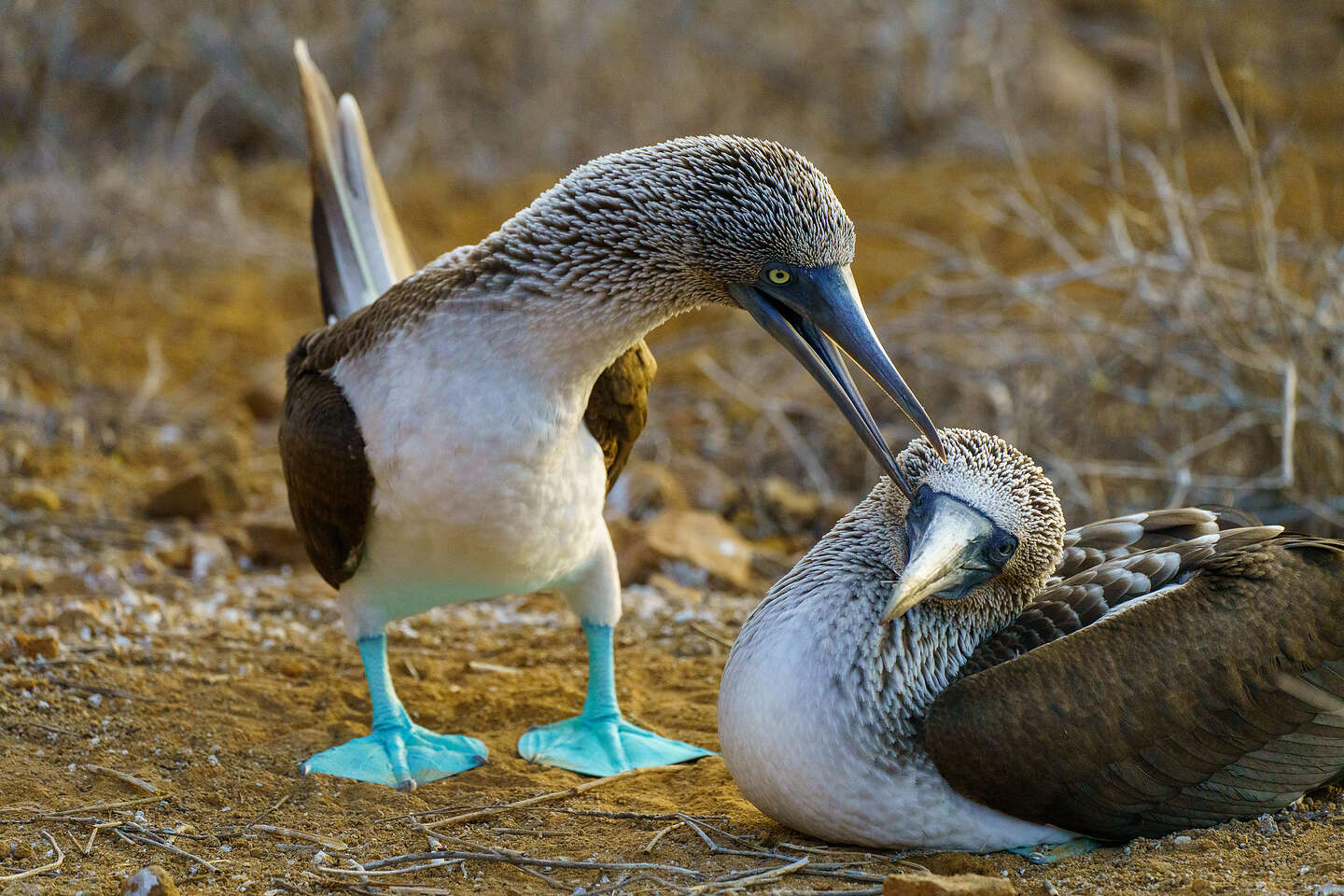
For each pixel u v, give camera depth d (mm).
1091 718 7812
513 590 9602
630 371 9727
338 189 11492
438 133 29359
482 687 11156
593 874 8102
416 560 9297
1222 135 29578
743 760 8227
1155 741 7895
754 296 8906
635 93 30828
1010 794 7848
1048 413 16281
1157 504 15383
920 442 8711
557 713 10734
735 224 8555
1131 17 34656
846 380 8883
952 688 7961
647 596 13320
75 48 28016
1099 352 16562
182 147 26922
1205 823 8180
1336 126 28875
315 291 23297
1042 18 33375
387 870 8133
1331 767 8219
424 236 25328
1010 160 29047
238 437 17438
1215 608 8133
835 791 8008
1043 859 8039
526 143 29906
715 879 7879
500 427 8719
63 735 9633
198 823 8719
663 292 8867
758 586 14250
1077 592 8719
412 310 8914
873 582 8281
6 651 10625
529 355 8727
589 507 9422
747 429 18625
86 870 8000
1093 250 22188
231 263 23781
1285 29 34062
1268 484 14320
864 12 32531
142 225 23453
